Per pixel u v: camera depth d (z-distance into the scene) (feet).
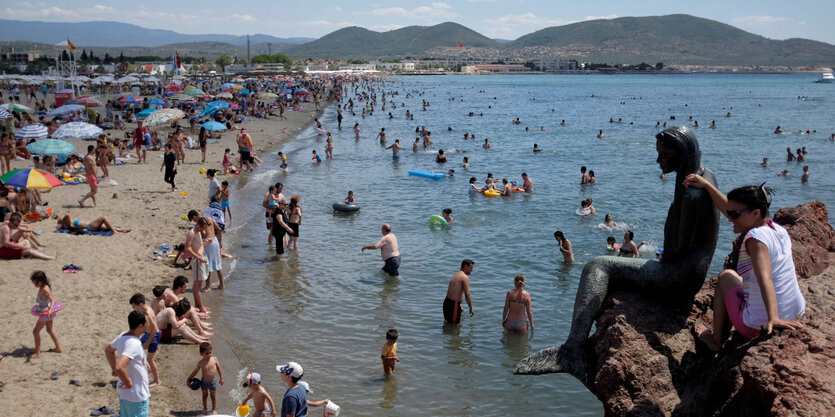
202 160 113.80
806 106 323.37
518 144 155.94
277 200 68.08
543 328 47.55
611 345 19.57
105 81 277.64
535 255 64.80
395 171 116.37
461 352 43.75
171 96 197.57
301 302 52.19
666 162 20.54
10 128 117.08
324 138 166.09
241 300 52.42
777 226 16.75
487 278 58.39
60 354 38.47
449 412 36.29
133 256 58.80
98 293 48.91
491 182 96.32
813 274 21.56
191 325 46.80
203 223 51.26
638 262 21.03
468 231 74.38
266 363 41.55
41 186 62.64
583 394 38.58
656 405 17.94
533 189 99.04
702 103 353.92
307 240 70.54
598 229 74.64
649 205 87.51
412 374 40.63
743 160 128.77
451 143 158.51
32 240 57.36
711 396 17.33
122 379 29.07
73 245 59.93
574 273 59.41
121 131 144.05
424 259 63.82
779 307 16.34
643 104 341.62
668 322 20.04
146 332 36.76
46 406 32.76
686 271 19.98
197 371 35.37
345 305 51.85
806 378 14.23
